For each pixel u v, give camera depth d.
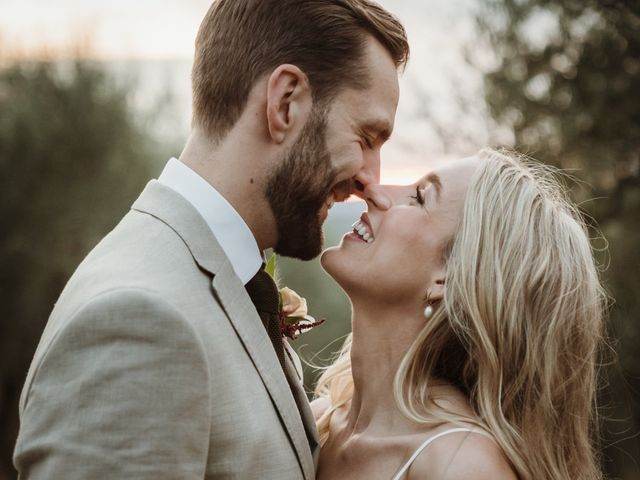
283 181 2.04
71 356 1.62
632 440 8.36
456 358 2.28
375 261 2.22
